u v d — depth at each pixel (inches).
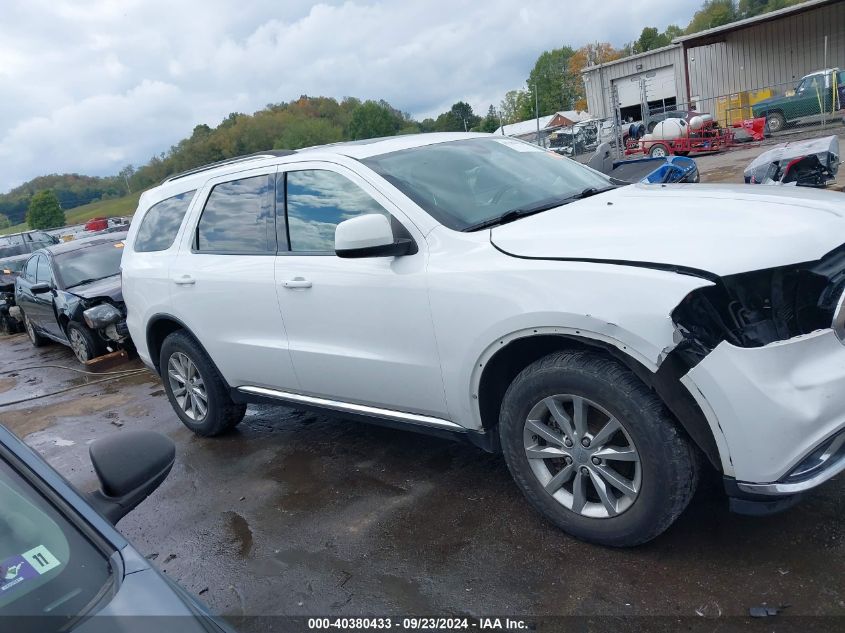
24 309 420.8
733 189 128.2
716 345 94.4
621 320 98.9
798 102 837.2
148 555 141.7
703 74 1157.7
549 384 111.1
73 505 67.2
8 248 880.3
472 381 122.2
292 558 130.3
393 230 131.9
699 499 124.1
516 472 121.3
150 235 199.9
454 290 119.6
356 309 137.3
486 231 124.1
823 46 1023.6
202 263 175.2
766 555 106.9
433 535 129.1
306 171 152.9
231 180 172.4
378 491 150.7
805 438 93.2
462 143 160.6
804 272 97.8
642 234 107.0
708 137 849.5
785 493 94.8
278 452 182.9
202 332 179.3
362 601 113.3
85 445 223.1
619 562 111.4
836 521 111.7
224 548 138.8
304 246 150.9
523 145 172.1
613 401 104.2
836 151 339.9
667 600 101.0
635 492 106.7
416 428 139.7
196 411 200.1
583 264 105.7
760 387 93.0
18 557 62.4
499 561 117.3
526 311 109.2
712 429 96.7
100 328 317.1
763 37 1069.8
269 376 165.2
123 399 271.7
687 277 96.7
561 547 118.2
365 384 142.1
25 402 297.0
